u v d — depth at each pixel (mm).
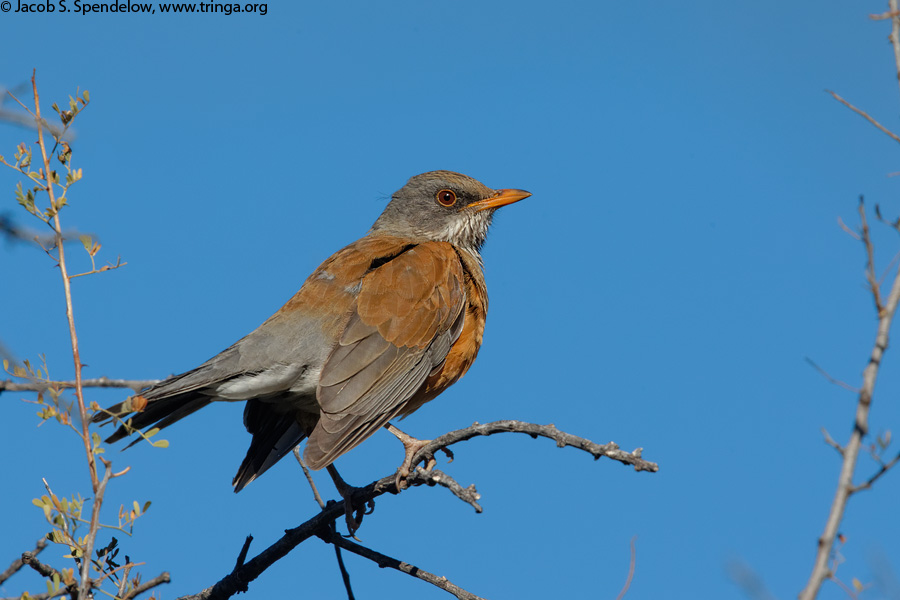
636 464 6527
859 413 5953
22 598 7148
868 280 6383
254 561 9281
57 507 6805
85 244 7473
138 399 7352
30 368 7016
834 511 5742
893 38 7492
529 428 7367
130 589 7547
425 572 8844
